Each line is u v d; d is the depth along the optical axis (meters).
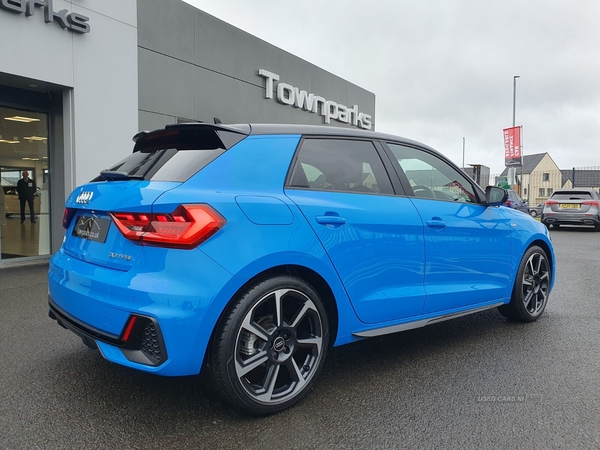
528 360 3.57
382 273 3.14
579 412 2.73
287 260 2.62
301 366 2.84
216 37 11.24
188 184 2.48
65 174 8.07
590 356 3.66
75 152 7.96
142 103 9.49
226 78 11.59
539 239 4.62
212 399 2.85
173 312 2.27
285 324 2.65
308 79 14.65
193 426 2.52
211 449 2.31
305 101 14.34
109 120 8.43
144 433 2.45
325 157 3.12
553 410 2.76
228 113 11.69
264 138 2.88
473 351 3.78
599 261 9.12
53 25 7.50
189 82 10.55
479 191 4.11
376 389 3.03
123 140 8.67
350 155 3.26
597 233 16.83
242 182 2.65
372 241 3.07
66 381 3.08
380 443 2.38
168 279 2.30
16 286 6.02
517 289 4.37
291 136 3.00
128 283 2.33
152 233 2.33
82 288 2.58
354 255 2.97
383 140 3.54
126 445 2.33
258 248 2.50
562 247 11.79
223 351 2.42
